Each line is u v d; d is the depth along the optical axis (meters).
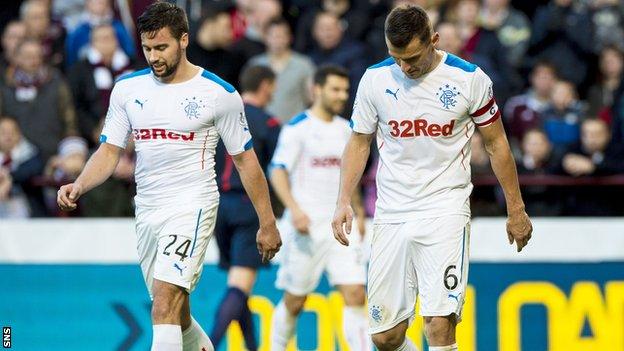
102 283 31.41
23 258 31.50
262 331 31.31
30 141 36.94
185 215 21.30
